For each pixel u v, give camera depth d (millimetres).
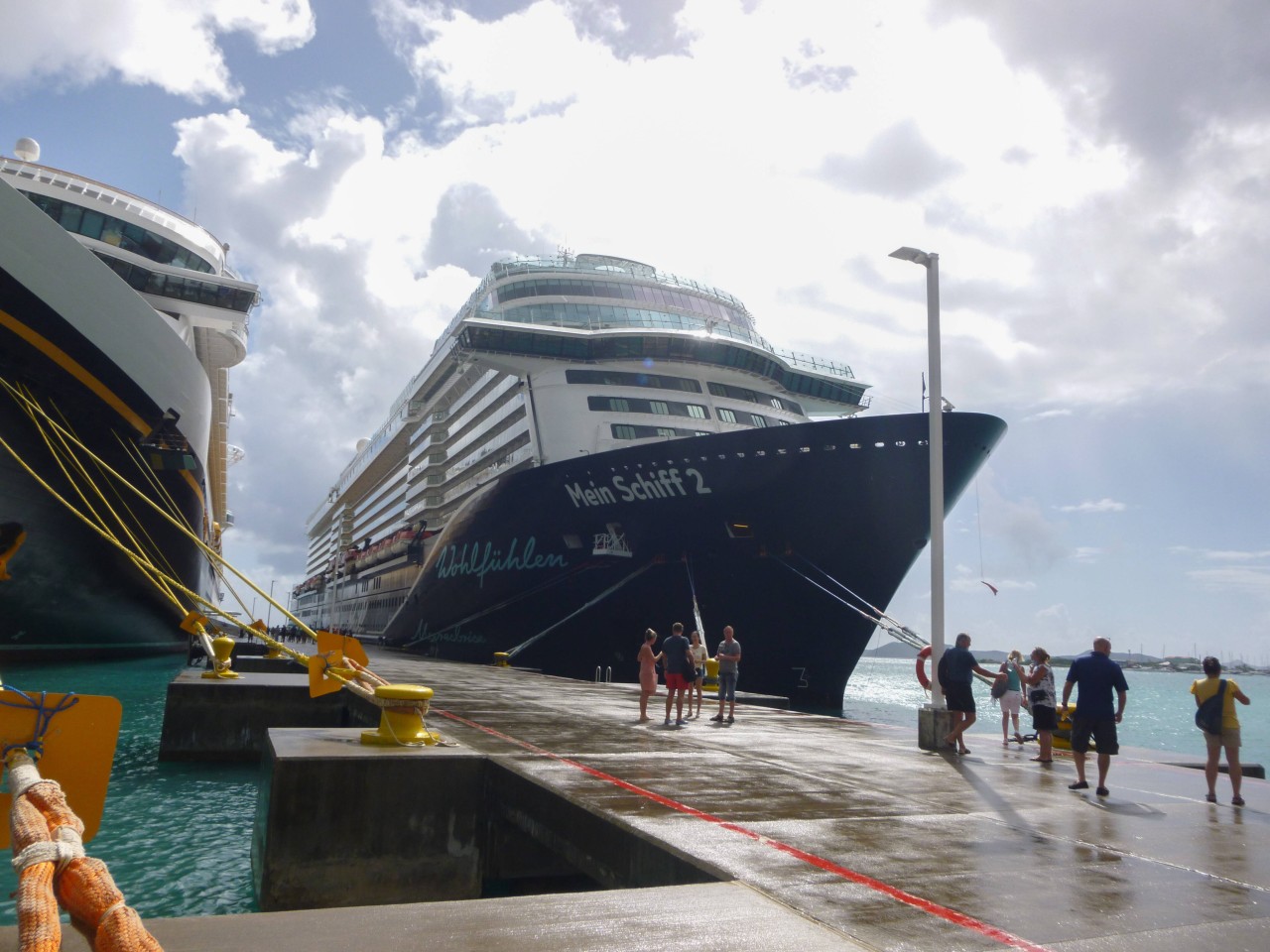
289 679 16609
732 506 24016
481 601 31922
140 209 26922
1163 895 4848
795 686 25328
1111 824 6871
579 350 30219
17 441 18641
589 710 15078
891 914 4320
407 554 49250
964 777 9094
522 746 10023
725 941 3768
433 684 19641
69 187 25578
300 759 7582
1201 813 7516
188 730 15180
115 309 18797
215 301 26281
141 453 21875
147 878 8344
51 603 24734
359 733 9477
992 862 5492
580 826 6691
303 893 7395
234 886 8180
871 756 10570
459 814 8008
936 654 11945
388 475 66750
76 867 2182
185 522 26953
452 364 42875
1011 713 13039
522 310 34125
